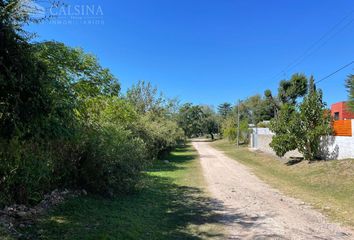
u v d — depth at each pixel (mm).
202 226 7254
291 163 20094
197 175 17016
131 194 10273
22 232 5199
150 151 22188
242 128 52125
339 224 7488
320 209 9039
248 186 13430
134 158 9883
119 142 9438
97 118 10086
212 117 89000
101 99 11031
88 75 9836
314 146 18625
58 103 5156
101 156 8797
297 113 19094
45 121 4750
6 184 6074
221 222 7609
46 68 4559
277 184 13977
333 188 12383
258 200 10367
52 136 5238
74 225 5980
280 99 47750
